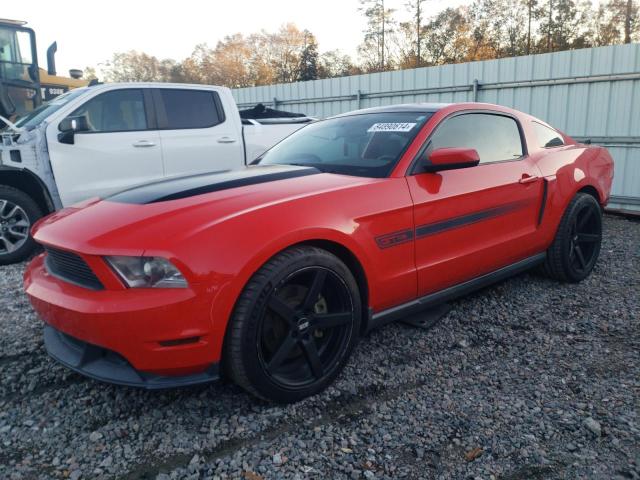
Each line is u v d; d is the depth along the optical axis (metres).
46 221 2.64
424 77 9.85
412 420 2.26
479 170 3.26
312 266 2.34
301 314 2.36
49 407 2.43
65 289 2.20
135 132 5.60
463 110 3.38
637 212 7.57
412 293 2.88
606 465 1.94
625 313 3.49
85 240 2.14
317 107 11.74
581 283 4.18
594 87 7.84
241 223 2.18
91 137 5.32
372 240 2.59
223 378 2.51
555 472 1.91
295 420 2.28
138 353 2.04
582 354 2.89
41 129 5.07
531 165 3.67
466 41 44.53
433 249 2.93
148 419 2.31
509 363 2.80
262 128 6.71
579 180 4.04
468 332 3.22
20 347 3.08
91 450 2.10
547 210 3.76
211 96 6.27
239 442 2.13
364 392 2.52
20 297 4.02
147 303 1.99
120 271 2.05
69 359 2.28
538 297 3.84
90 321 2.02
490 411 2.32
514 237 3.49
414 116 3.27
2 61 6.77
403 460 1.99
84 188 5.30
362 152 3.11
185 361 2.08
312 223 2.35
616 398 2.41
